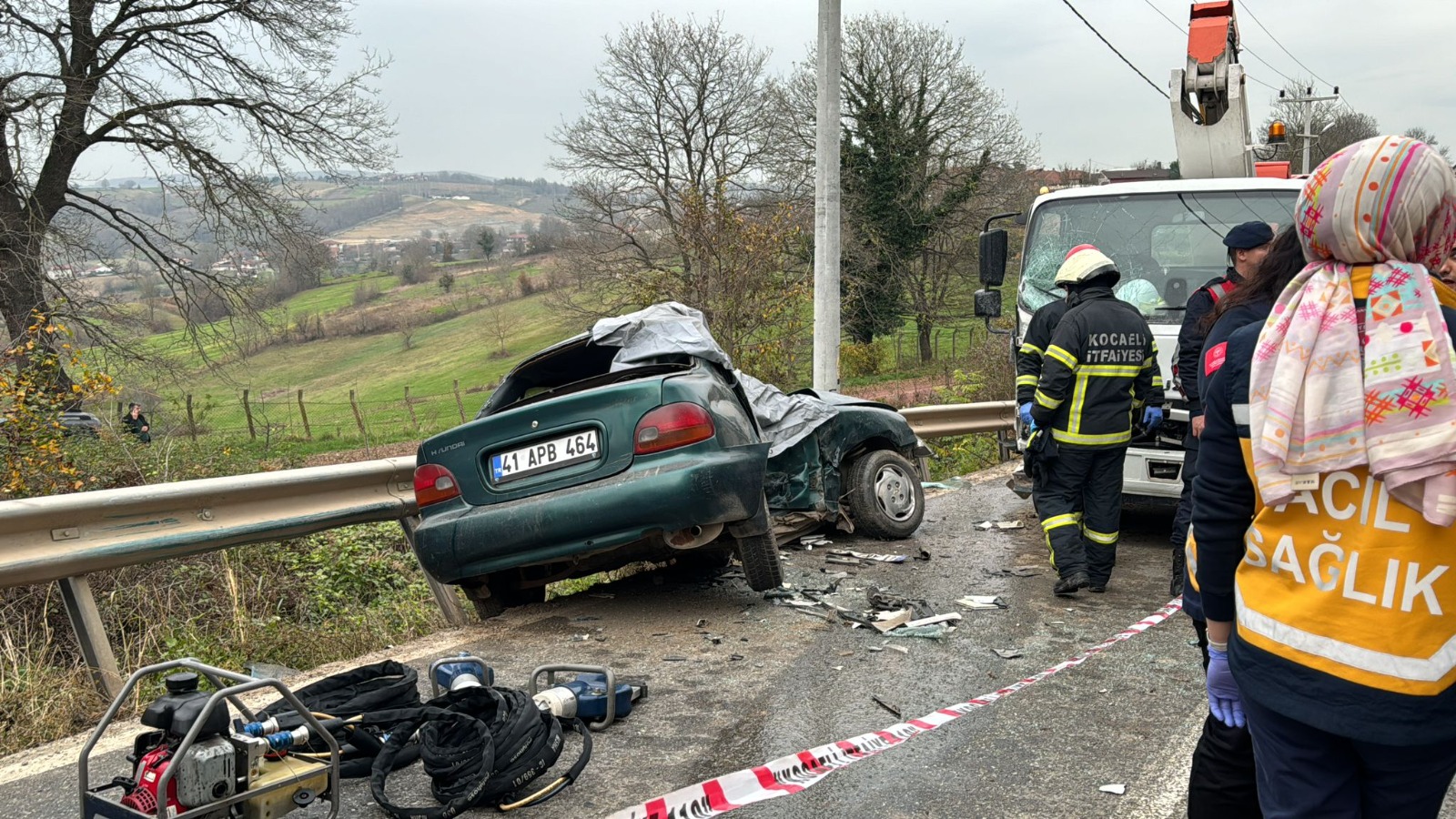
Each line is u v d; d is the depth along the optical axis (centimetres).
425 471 572
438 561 555
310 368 6725
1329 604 193
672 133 3438
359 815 350
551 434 549
